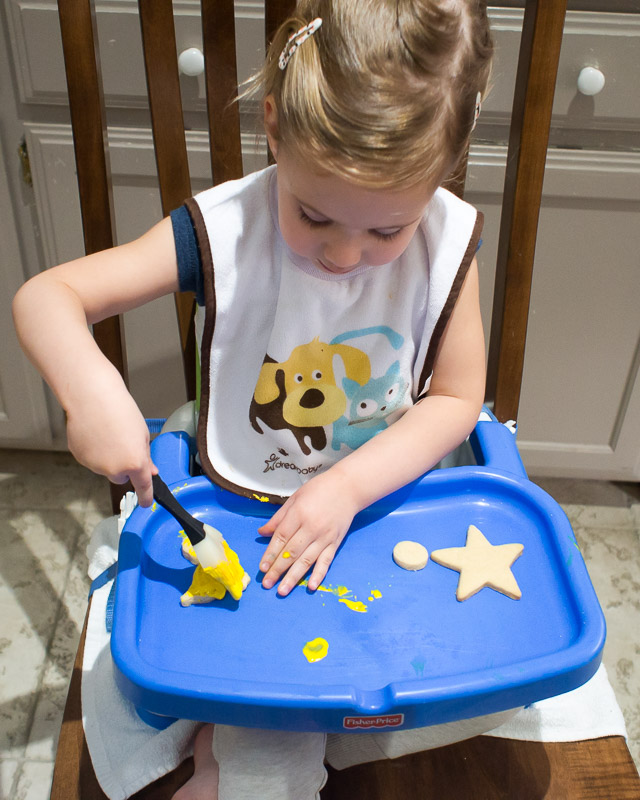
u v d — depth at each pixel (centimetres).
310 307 73
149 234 73
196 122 101
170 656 58
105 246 79
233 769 65
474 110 59
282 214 63
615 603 132
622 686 121
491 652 59
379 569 66
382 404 79
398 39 53
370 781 72
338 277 72
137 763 71
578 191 105
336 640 60
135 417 60
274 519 69
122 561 63
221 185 73
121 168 103
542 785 72
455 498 73
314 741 67
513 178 79
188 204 72
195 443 82
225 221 71
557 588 65
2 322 120
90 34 71
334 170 54
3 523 140
